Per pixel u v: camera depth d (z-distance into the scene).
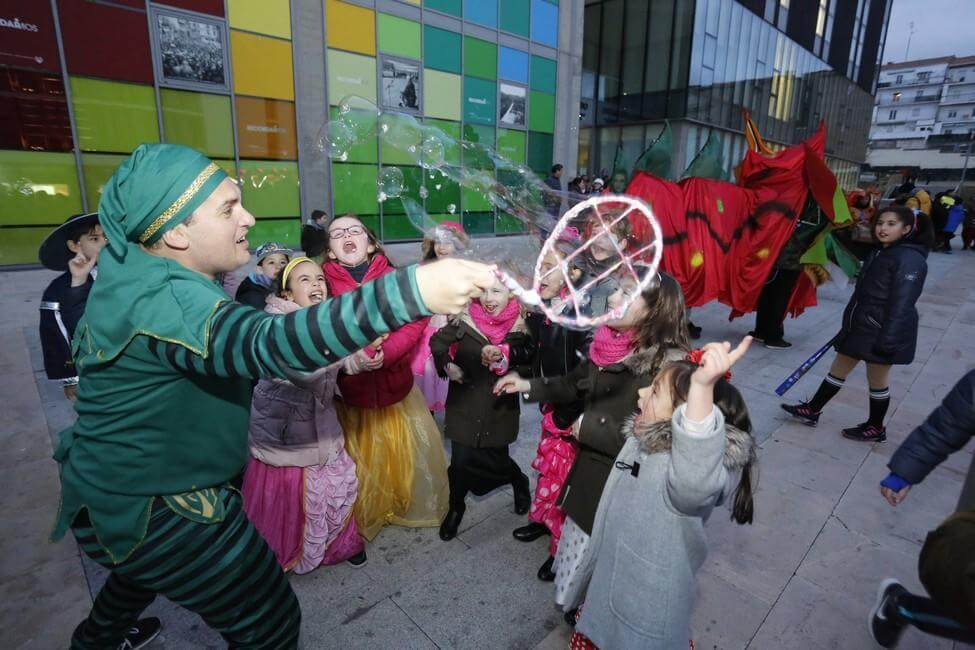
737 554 2.33
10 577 2.09
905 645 1.86
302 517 2.14
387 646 1.85
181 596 1.18
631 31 19.45
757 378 4.54
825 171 4.65
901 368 4.87
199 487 1.17
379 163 11.88
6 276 8.02
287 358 0.87
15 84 7.86
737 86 21.34
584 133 21.45
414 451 2.51
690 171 5.25
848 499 2.76
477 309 2.22
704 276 4.55
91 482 1.11
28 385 3.98
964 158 69.00
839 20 28.78
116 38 8.52
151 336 0.98
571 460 2.17
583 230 1.59
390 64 11.79
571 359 2.18
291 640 1.34
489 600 2.07
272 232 10.83
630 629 1.39
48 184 8.38
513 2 13.88
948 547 1.21
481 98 13.76
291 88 10.47
